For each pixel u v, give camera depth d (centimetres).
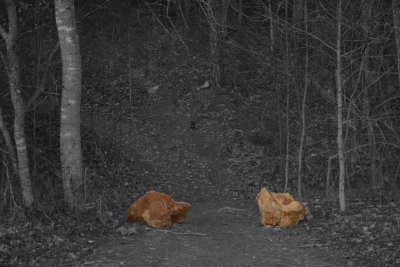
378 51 1616
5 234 865
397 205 1316
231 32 2330
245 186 1866
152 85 2692
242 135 2278
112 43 2789
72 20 1083
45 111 1711
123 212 1191
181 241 967
